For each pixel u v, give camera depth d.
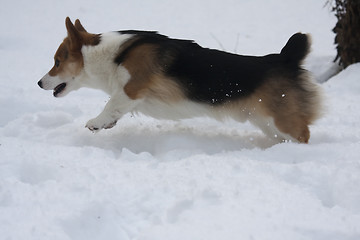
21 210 3.01
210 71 4.77
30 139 4.99
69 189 3.31
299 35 4.88
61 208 3.05
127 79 4.80
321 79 8.13
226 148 4.74
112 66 4.89
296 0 15.34
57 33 11.73
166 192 3.33
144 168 3.79
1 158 3.88
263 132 5.11
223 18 13.59
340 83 7.33
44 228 2.81
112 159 4.05
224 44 10.83
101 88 5.14
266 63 4.87
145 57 4.76
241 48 10.45
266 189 3.37
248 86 4.75
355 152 4.21
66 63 5.00
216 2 15.51
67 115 5.64
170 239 2.72
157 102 4.93
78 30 5.11
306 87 4.88
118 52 4.84
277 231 2.80
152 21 13.16
